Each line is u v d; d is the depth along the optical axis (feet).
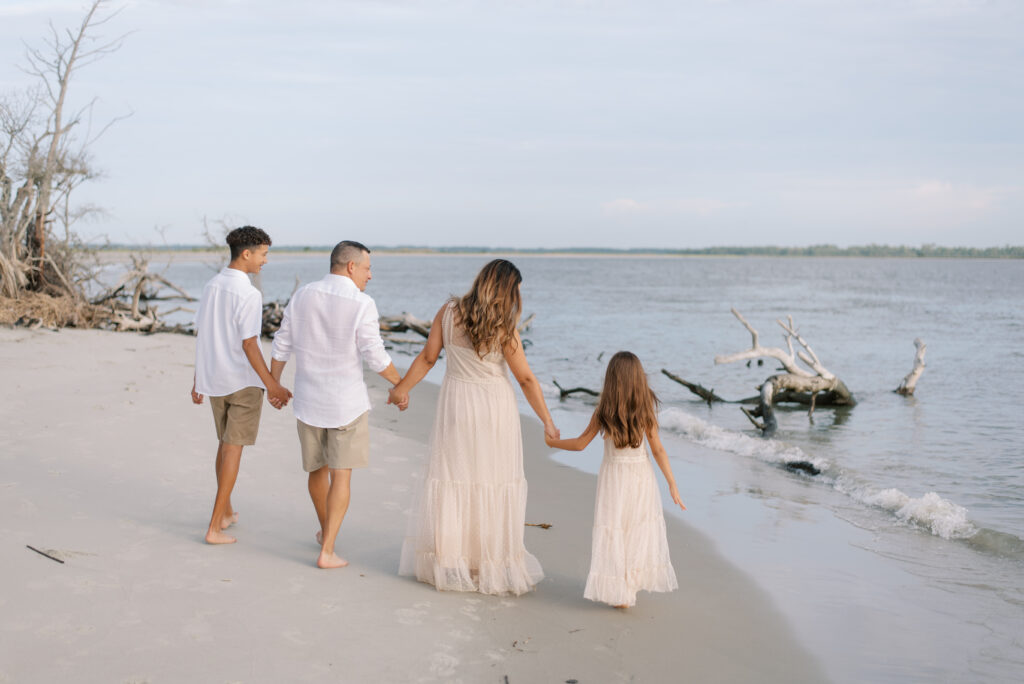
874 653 12.09
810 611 13.66
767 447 27.17
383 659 10.30
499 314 12.23
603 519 12.62
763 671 11.17
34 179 52.60
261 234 13.55
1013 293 182.09
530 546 16.02
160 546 13.66
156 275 63.77
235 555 13.56
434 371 47.93
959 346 69.10
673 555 16.44
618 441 12.41
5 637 9.95
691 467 25.44
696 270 414.00
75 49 52.44
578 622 12.20
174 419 23.84
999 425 34.63
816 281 259.80
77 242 55.83
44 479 17.02
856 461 27.50
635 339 71.82
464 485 12.75
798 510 20.54
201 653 9.98
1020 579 15.76
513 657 10.74
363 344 12.73
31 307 50.14
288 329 12.99
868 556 17.02
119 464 18.66
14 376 30.27
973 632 13.12
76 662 9.48
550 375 49.19
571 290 181.37
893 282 256.73
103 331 51.98
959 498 22.85
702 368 53.83
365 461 13.39
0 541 13.15
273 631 10.80
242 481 18.25
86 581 11.88
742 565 15.97
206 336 13.46
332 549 13.46
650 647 11.57
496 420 12.67
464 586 12.86
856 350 65.77
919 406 40.14
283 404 13.55
